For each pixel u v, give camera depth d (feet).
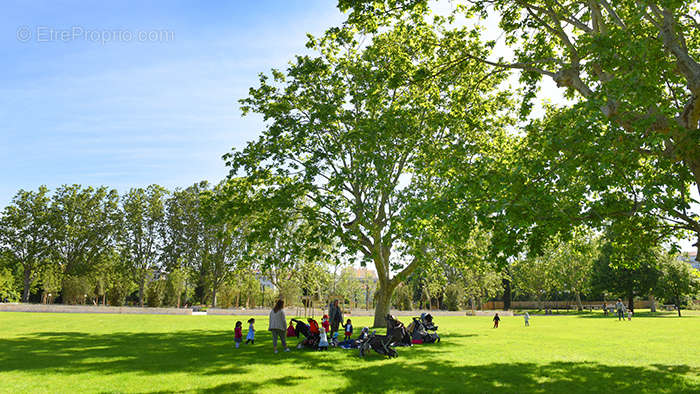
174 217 201.46
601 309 271.90
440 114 68.44
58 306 128.16
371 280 263.08
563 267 209.05
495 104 74.64
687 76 35.17
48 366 33.99
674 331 82.02
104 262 204.33
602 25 43.29
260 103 79.20
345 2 46.62
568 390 27.78
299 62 77.36
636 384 29.71
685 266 168.45
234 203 74.74
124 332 65.98
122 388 26.53
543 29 52.44
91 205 203.92
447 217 37.35
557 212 32.60
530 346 53.31
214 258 183.73
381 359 40.45
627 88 34.73
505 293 267.80
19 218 195.52
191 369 33.37
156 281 188.55
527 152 47.19
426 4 49.96
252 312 151.74
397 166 82.48
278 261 71.10
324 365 36.35
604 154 32.45
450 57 54.39
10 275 205.87
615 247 47.83
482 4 50.19
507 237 34.22
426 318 65.98
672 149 34.71
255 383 28.48
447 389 27.63
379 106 76.48
